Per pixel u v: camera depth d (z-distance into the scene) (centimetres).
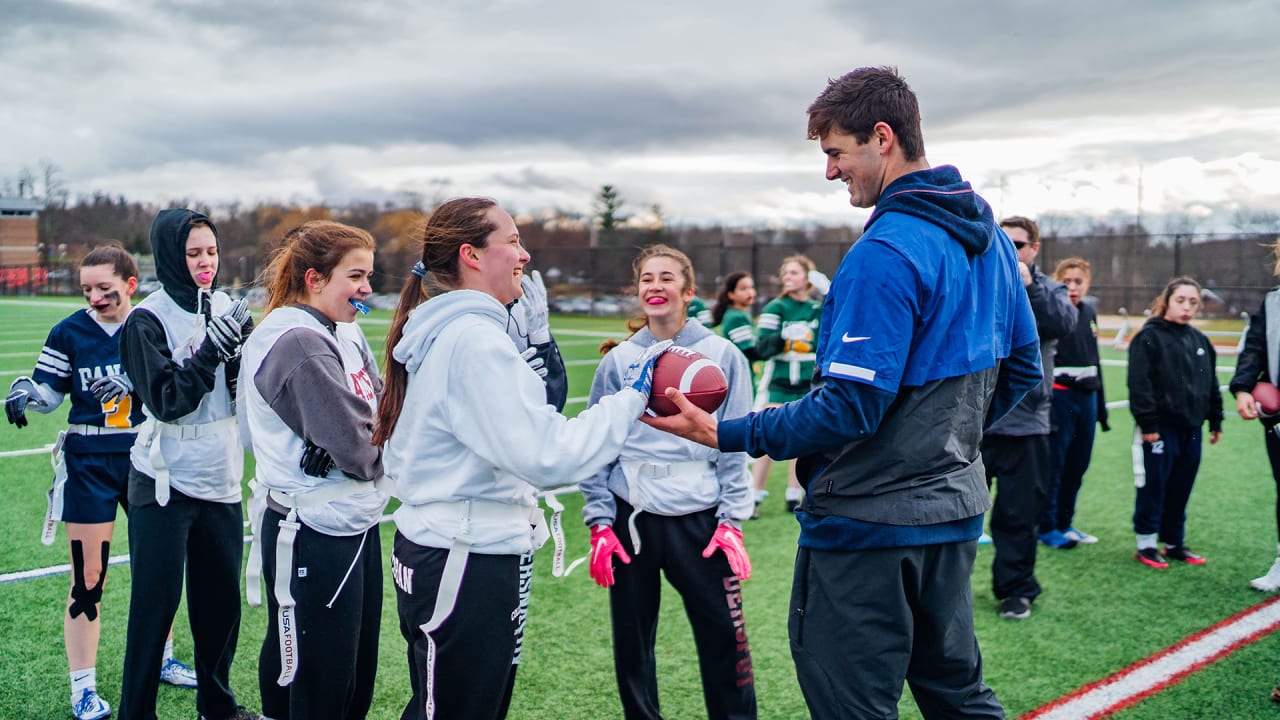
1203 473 761
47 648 404
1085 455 566
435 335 214
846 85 220
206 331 294
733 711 301
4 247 5566
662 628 445
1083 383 556
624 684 308
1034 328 247
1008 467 445
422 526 217
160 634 301
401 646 420
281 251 277
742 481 303
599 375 323
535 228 4041
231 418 314
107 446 342
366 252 273
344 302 271
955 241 215
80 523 338
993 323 225
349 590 262
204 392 293
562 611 459
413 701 226
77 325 345
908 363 209
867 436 204
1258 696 356
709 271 2867
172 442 301
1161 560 529
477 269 220
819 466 226
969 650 229
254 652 404
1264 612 448
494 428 204
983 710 230
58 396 342
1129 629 428
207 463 305
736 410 308
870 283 202
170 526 301
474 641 215
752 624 441
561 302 3014
